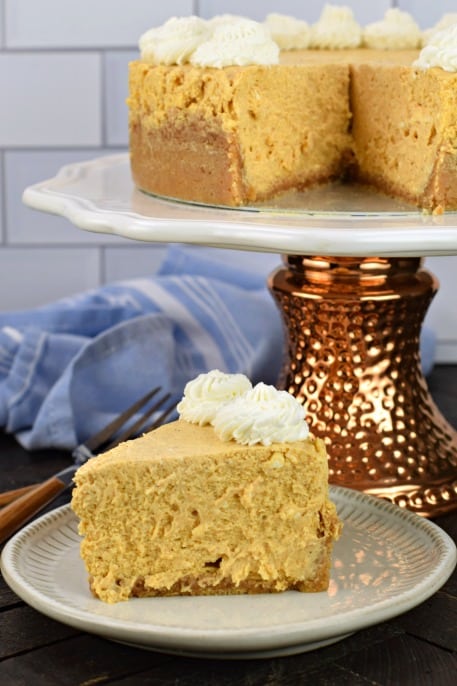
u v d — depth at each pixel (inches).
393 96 41.6
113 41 52.9
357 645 34.3
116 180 44.0
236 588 34.9
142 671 33.4
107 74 53.2
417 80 40.2
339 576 35.4
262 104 40.6
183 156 40.6
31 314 48.0
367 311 40.5
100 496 34.5
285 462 34.6
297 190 42.8
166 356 45.8
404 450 40.7
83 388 44.8
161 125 41.1
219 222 36.2
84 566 35.6
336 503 38.1
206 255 53.9
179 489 34.6
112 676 33.2
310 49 47.4
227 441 35.2
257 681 33.1
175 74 40.4
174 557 34.8
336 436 40.8
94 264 54.7
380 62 43.0
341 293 40.5
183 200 40.8
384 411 40.9
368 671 33.4
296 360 41.8
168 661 33.7
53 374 45.6
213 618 33.9
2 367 46.3
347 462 40.5
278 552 34.8
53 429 43.9
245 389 36.9
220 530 34.8
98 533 34.6
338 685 33.0
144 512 34.6
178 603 34.5
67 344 45.8
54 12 52.7
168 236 36.2
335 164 44.1
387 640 34.5
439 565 34.7
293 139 42.1
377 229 35.4
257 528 34.8
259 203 40.8
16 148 53.8
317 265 40.7
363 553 36.2
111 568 34.6
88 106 53.6
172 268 51.9
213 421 35.8
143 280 49.4
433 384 50.6
